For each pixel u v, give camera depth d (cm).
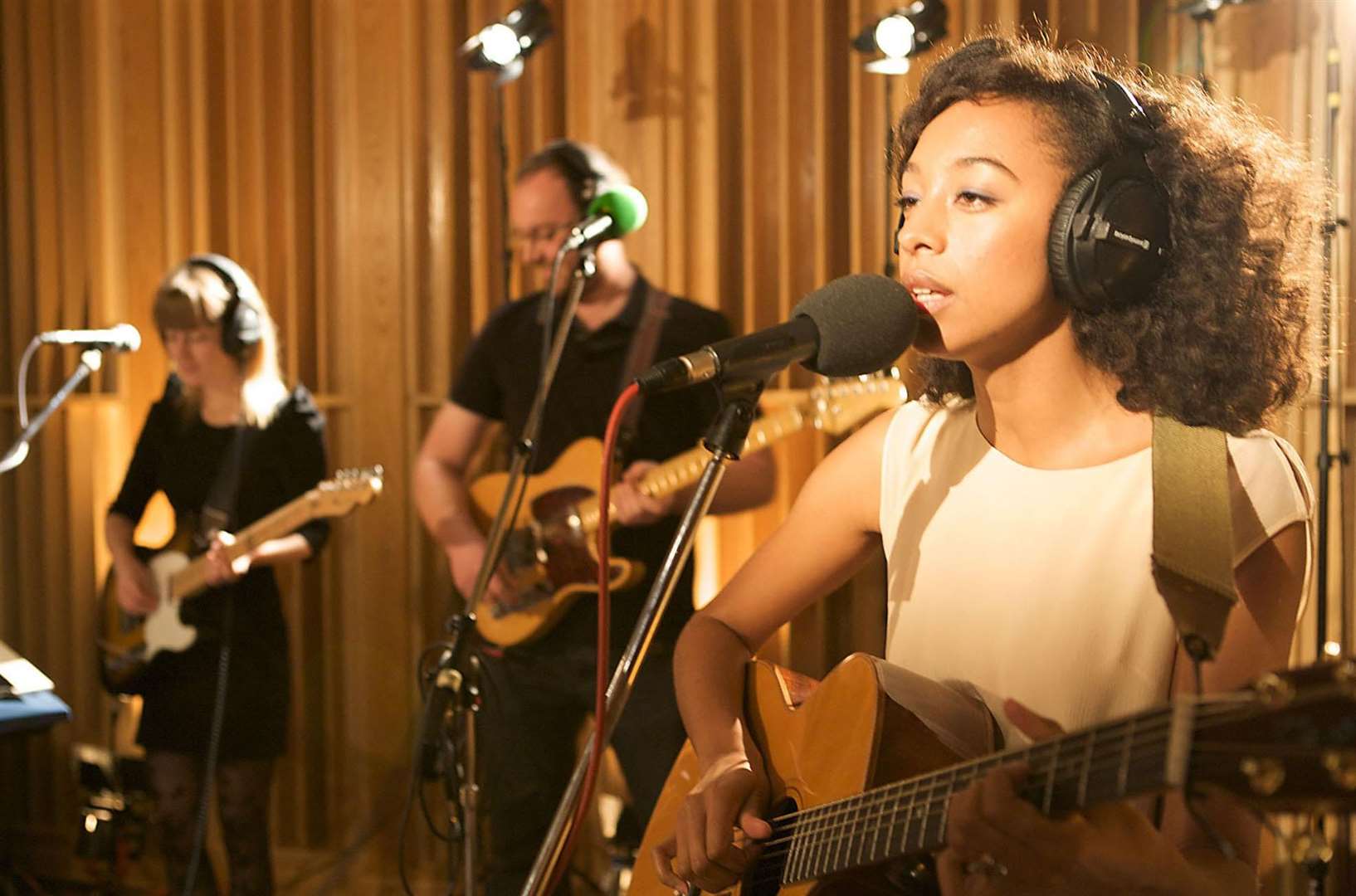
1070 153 125
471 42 356
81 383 445
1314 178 136
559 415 306
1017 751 107
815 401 288
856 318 131
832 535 157
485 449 386
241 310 346
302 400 357
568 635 296
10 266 455
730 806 140
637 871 163
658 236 379
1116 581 126
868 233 364
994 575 134
